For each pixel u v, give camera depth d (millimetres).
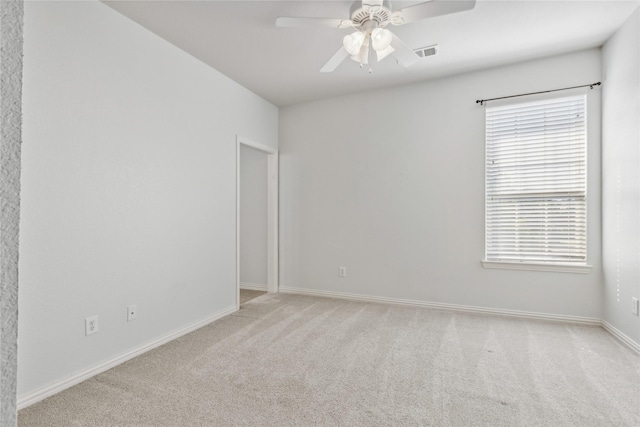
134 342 2484
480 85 3412
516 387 2018
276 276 4441
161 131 2723
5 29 338
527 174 3266
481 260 3416
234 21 2520
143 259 2566
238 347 2621
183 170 2938
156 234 2678
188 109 2992
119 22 2387
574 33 2727
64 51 2041
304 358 2418
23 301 1854
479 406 1830
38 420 1722
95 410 1806
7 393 350
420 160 3684
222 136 3424
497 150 3385
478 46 2912
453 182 3539
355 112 4000
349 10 2389
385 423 1693
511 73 3285
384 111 3852
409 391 1980
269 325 3123
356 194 4000
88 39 2176
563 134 3131
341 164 4086
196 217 3080
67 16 2059
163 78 2742
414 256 3715
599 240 2996
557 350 2525
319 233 4211
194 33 2672
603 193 2936
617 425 1663
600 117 2971
